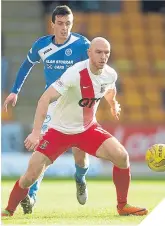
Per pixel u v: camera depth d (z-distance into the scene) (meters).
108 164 47.62
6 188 33.75
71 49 21.64
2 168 47.28
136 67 66.19
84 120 19.38
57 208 23.03
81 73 18.56
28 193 20.62
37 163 19.16
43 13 69.69
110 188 35.03
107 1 71.19
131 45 69.06
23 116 59.81
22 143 48.91
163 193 31.34
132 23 71.31
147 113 60.12
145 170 49.03
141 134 49.62
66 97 18.98
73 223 17.95
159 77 65.31
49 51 21.75
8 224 17.81
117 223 18.00
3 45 66.69
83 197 22.83
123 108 60.06
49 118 21.70
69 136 19.44
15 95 22.69
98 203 25.55
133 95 61.97
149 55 68.38
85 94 18.86
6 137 48.75
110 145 19.12
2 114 58.16
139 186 36.62
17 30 68.56
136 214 19.73
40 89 62.88
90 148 19.42
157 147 18.92
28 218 19.27
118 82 63.22
